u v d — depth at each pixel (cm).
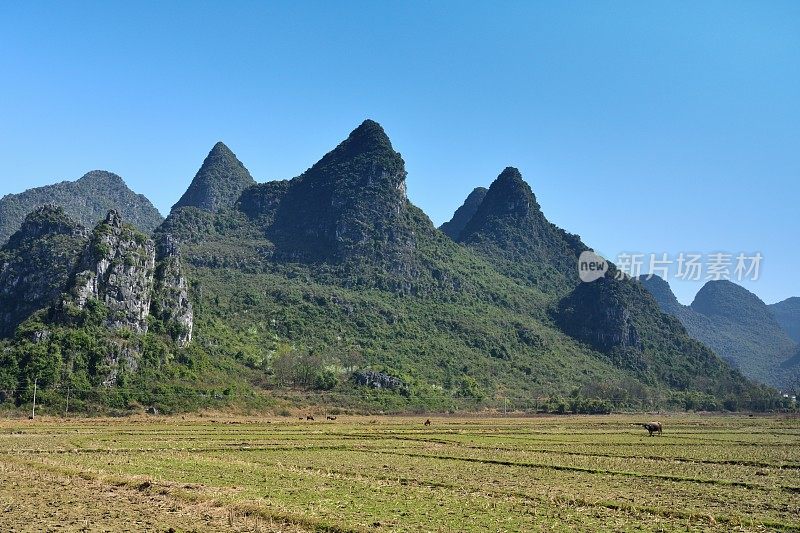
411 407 19162
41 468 6053
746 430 13400
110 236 18050
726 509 4716
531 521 4244
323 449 8650
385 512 4409
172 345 17900
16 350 14938
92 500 4659
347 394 19200
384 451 8462
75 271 17700
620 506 4738
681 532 4038
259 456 7694
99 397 14612
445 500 4881
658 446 9506
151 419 13838
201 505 4503
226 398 16450
